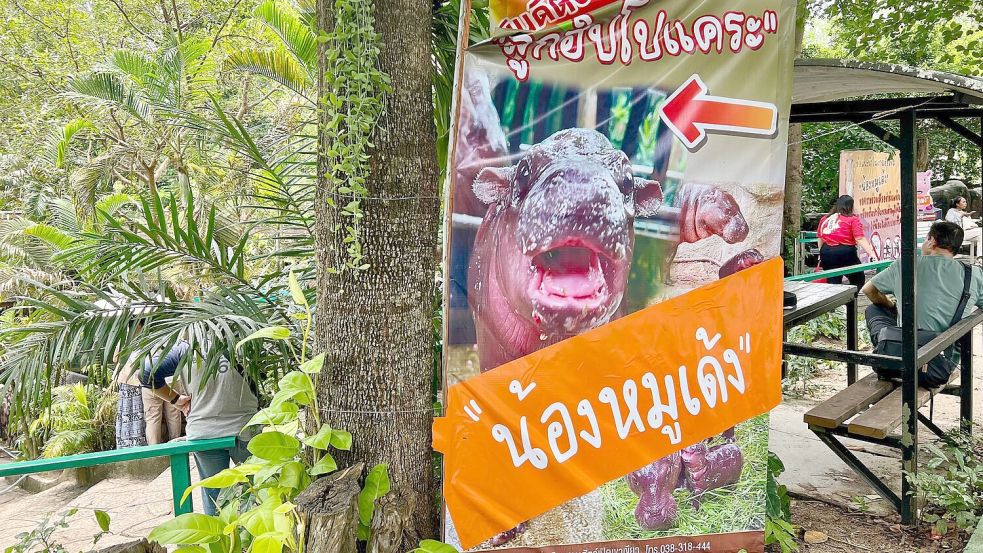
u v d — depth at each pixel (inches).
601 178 110.7
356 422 110.7
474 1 127.7
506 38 105.5
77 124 341.1
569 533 113.8
